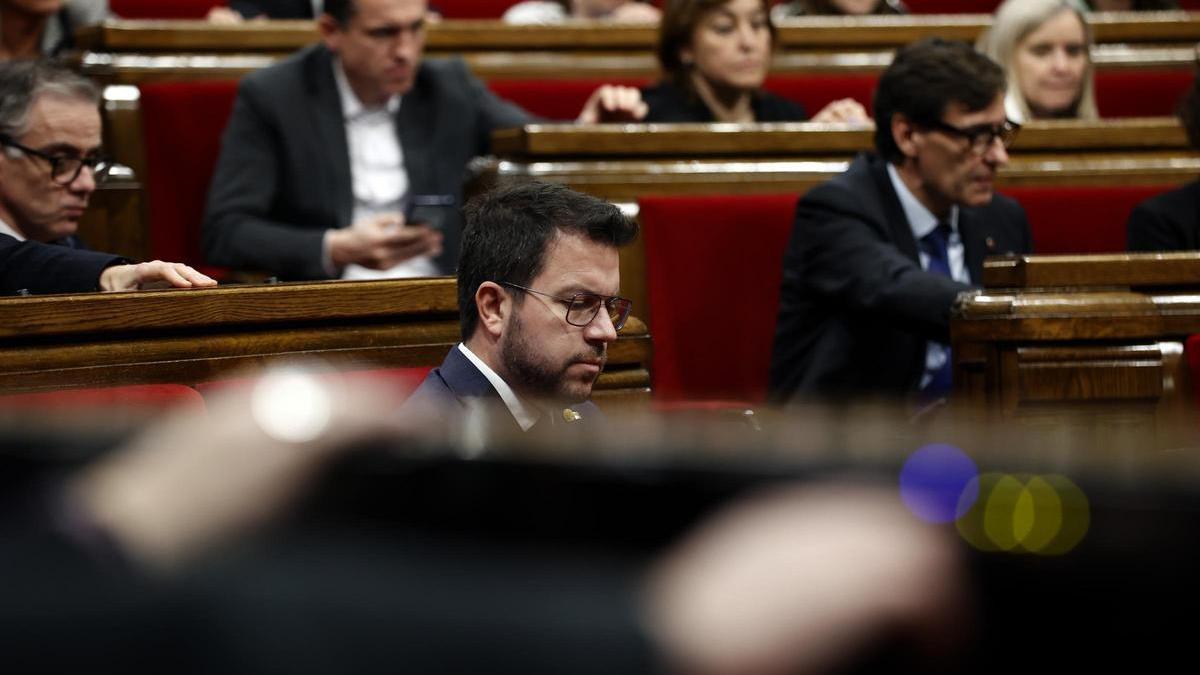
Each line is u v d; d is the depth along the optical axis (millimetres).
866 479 612
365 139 8461
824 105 10227
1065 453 634
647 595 614
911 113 7031
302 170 8227
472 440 667
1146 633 618
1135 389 5473
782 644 595
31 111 5730
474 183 8023
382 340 5082
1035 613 615
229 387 4473
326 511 662
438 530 653
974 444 634
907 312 6531
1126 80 10828
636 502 628
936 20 10805
